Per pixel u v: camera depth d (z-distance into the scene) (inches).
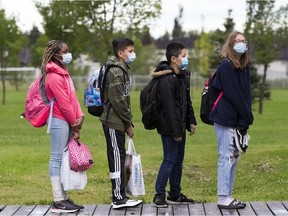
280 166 536.4
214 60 1405.0
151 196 423.5
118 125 314.0
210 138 820.6
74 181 313.0
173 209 318.3
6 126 1025.5
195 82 2303.2
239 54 308.3
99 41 1217.4
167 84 313.3
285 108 1487.5
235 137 311.6
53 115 313.0
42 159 615.2
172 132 314.2
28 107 316.8
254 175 513.0
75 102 316.8
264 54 1334.9
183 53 318.3
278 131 939.3
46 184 487.8
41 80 314.7
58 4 1231.5
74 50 1257.4
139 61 2819.9
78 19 1210.0
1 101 1708.9
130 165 320.8
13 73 2306.8
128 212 313.6
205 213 309.6
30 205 337.7
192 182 510.0
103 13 1196.5
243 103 308.5
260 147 709.9
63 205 314.8
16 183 489.4
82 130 922.7
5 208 328.2
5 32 1665.8
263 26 1301.7
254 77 1397.6
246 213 308.3
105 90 315.9
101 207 324.8
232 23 1360.7
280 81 2783.0
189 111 328.8
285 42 1320.1
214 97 315.0
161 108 317.7
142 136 839.7
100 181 505.0
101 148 709.9
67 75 315.9
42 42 1632.6
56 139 314.0
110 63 313.4
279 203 328.8
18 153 652.7
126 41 316.2
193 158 626.8
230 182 319.9
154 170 553.9
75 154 312.3
